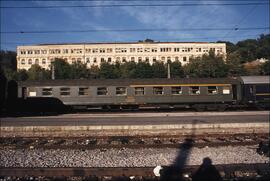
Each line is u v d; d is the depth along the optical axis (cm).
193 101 2666
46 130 1530
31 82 2644
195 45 9844
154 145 1167
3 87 2230
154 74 6569
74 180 759
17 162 950
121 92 2636
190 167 796
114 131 1508
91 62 9850
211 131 1518
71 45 9862
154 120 1912
